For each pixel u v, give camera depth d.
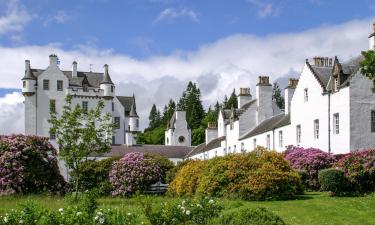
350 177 26.78
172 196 34.09
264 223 12.54
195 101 123.62
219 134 66.25
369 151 28.05
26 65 79.31
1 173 38.00
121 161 39.53
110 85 81.88
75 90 80.00
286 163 29.02
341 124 34.25
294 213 20.94
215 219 12.89
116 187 38.69
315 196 27.02
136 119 88.94
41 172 39.00
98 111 36.03
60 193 38.06
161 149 77.12
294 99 41.69
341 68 35.12
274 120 49.53
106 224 12.24
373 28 34.72
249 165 28.77
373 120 33.75
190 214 13.06
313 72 38.59
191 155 74.62
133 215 13.08
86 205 13.19
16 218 12.55
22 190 38.84
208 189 28.53
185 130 91.25
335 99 35.16
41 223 11.91
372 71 17.52
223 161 29.80
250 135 51.91
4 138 39.84
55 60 80.12
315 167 31.64
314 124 38.25
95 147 35.28
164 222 12.68
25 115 77.56
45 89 79.00
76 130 34.06
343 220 19.14
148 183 39.31
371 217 19.52
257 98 55.88
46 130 78.06
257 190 26.75
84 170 39.66
